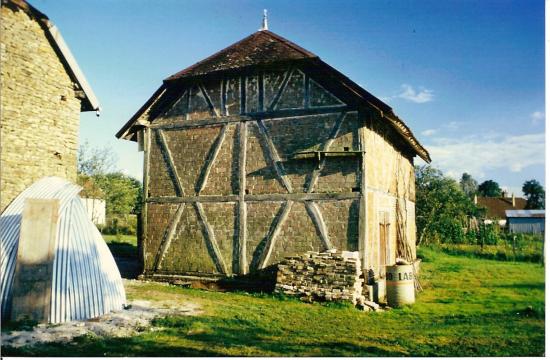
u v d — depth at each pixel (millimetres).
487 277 15477
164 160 12945
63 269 7684
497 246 23750
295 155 11203
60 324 7285
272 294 10695
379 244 11828
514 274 16109
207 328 7574
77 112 11023
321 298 10180
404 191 16281
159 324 7672
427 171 28578
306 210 11039
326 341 7152
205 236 12117
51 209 7543
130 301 9477
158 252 12703
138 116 12961
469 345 7145
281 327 7953
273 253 11266
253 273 11438
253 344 6781
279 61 11305
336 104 11031
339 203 10750
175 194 12672
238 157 11938
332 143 10922
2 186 9070
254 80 12008
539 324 8703
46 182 9398
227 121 12188
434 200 27188
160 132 13094
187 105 12820
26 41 9750
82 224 8438
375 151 11852
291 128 11406
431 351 6793
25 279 7230
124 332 7070
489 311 10023
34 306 7250
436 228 26859
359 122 10734
